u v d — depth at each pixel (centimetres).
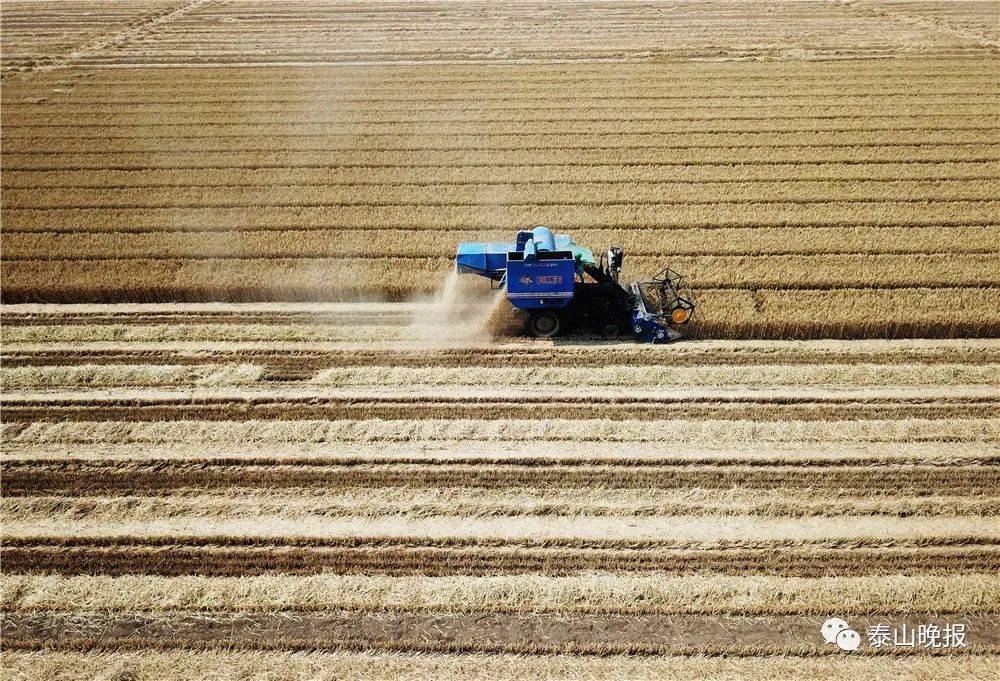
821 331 1527
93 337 1579
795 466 1180
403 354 1502
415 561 1027
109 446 1251
